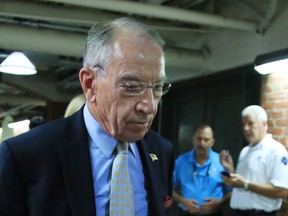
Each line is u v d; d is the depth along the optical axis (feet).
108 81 2.83
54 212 2.97
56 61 16.15
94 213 3.01
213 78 13.23
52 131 3.20
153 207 3.36
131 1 9.64
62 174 3.05
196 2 11.84
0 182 2.98
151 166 3.50
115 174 3.14
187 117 15.07
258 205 8.67
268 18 10.79
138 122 2.86
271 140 8.96
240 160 9.50
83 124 3.31
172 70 15.47
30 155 3.05
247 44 11.88
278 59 8.41
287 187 8.39
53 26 12.16
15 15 10.16
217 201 9.70
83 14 10.82
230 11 12.27
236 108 12.60
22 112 31.78
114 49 2.79
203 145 10.21
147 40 2.81
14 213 3.02
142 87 2.78
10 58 11.35
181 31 13.79
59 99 22.97
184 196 10.20
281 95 10.18
